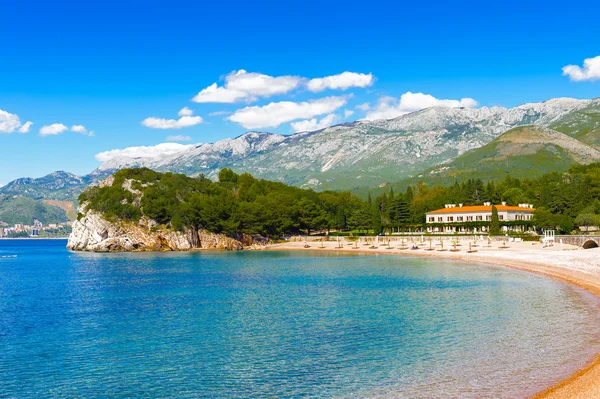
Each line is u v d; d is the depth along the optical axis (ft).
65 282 330.75
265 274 362.53
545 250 487.20
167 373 132.36
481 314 192.44
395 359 137.18
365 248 650.84
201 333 173.88
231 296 255.09
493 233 632.79
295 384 121.49
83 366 139.74
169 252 644.69
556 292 241.76
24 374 133.80
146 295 263.70
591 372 116.16
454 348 145.07
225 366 136.67
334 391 116.06
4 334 176.96
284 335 167.94
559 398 101.24
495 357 134.21
